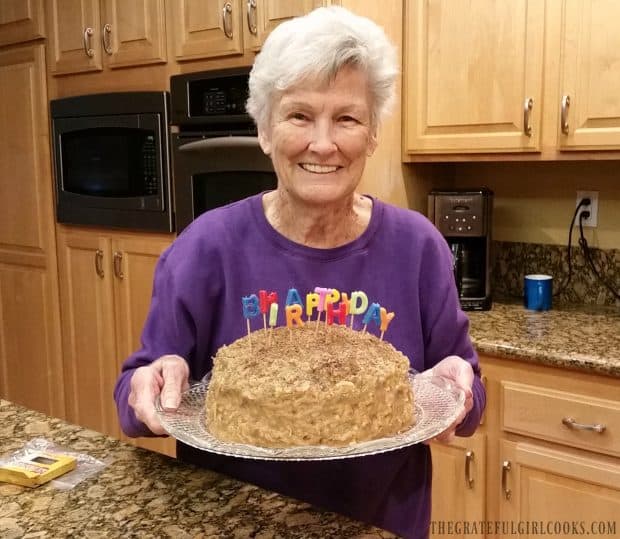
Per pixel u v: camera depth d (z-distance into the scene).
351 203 1.18
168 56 2.34
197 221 1.25
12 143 2.93
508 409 1.89
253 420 0.92
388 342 1.18
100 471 1.03
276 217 1.20
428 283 1.22
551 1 1.95
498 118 2.08
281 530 0.87
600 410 1.75
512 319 2.16
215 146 2.17
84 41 2.56
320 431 0.90
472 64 2.10
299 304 1.10
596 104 1.93
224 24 2.16
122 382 1.15
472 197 2.18
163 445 2.60
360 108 1.05
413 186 2.39
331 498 1.14
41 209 2.87
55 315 2.91
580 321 2.13
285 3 2.03
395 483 1.21
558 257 2.41
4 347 3.18
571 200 2.37
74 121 2.63
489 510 1.97
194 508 0.92
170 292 1.19
